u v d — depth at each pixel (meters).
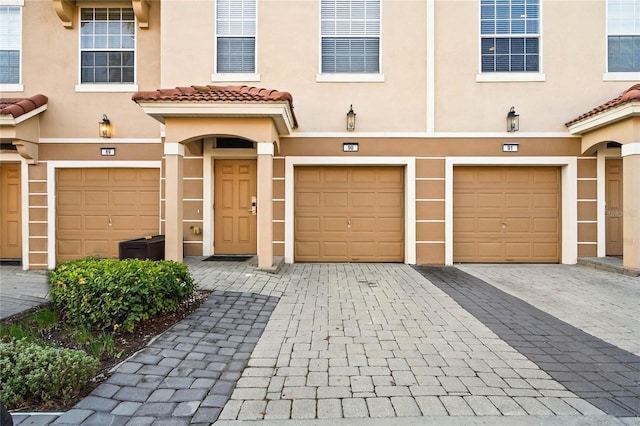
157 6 8.57
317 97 8.23
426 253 8.20
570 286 6.26
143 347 3.63
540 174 8.40
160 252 7.21
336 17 8.32
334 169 8.39
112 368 3.18
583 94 8.21
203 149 8.20
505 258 8.39
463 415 2.58
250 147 8.26
